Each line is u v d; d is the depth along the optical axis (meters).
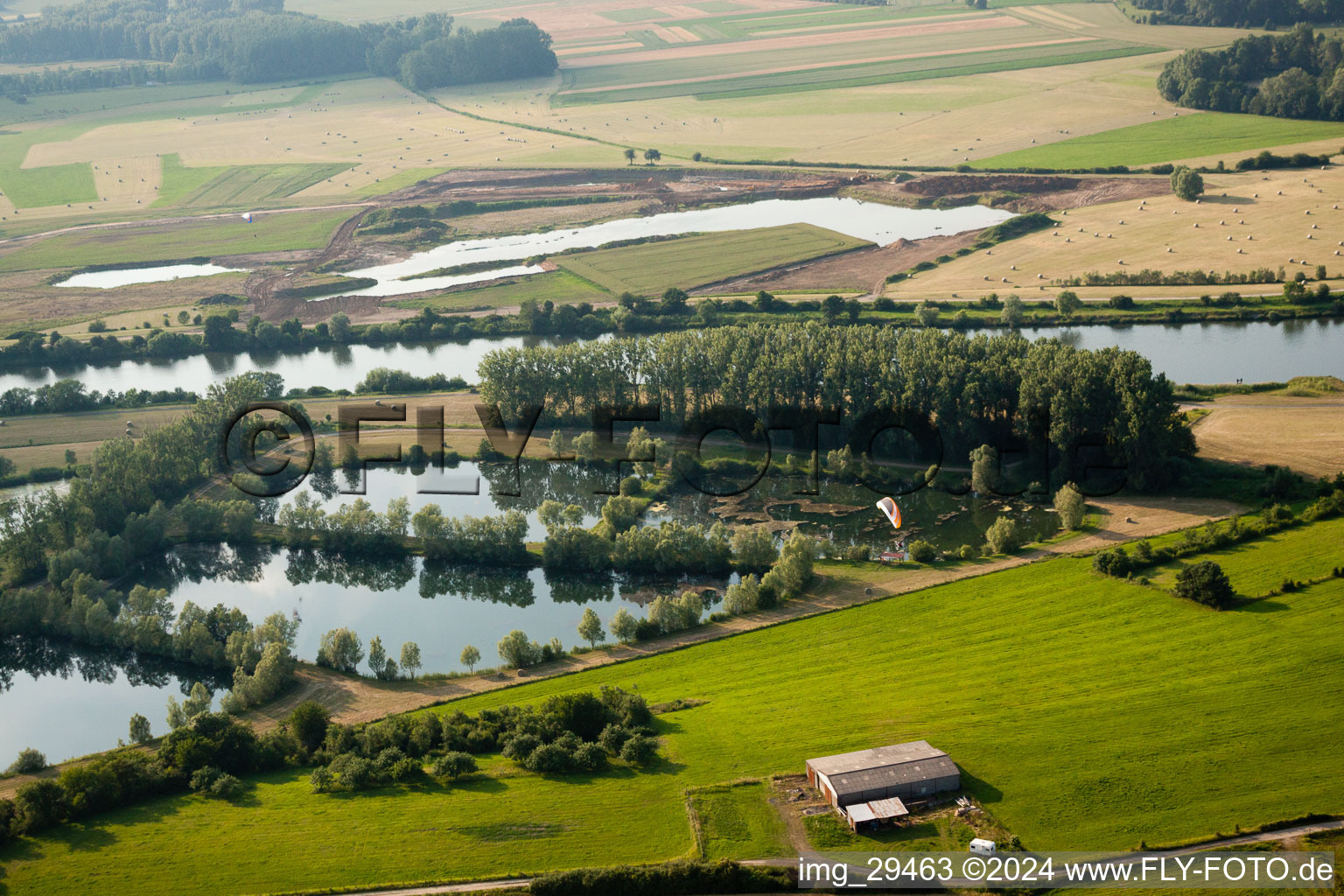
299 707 165.75
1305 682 153.88
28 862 135.25
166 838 138.88
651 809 138.00
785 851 127.31
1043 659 169.38
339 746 157.62
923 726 152.25
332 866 131.25
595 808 139.38
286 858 133.25
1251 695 152.12
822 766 138.00
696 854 128.00
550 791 143.88
